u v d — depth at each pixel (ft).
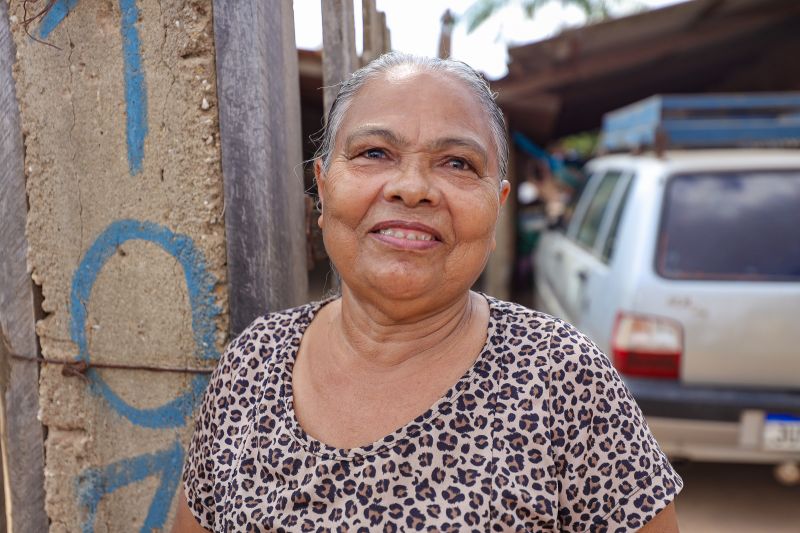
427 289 3.43
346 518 3.26
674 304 9.13
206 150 4.73
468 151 3.41
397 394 3.55
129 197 4.89
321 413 3.61
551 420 3.30
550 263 17.11
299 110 5.43
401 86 3.45
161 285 4.94
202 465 3.88
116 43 4.74
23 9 4.82
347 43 5.22
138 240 4.93
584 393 3.33
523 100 18.89
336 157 3.64
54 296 5.15
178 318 4.94
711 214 9.65
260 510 3.43
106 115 4.83
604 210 12.81
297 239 5.33
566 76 18.38
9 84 4.95
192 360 4.95
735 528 9.48
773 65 22.13
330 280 5.70
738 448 8.93
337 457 3.34
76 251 5.04
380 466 3.28
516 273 24.54
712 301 9.03
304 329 4.03
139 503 5.22
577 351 3.40
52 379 5.25
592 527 3.27
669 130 11.25
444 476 3.25
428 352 3.62
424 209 3.38
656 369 9.21
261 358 3.93
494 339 3.54
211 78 4.67
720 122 11.19
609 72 19.07
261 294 4.80
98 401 5.19
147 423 5.11
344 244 3.57
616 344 9.46
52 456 5.35
